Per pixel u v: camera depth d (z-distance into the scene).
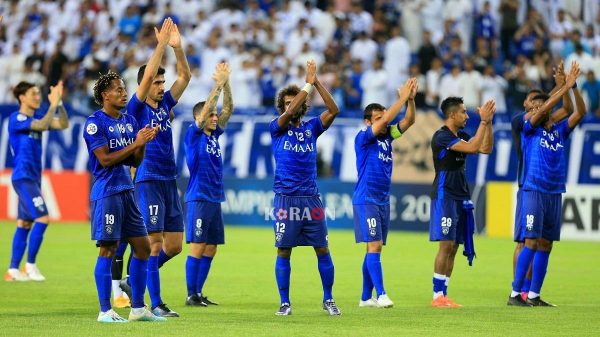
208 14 113.88
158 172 42.50
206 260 46.09
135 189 42.56
